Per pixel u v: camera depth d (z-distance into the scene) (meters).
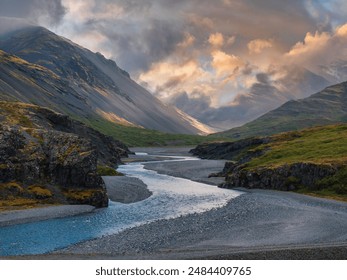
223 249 43.03
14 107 139.50
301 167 92.88
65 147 82.81
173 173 140.75
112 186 95.62
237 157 198.88
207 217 63.66
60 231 54.47
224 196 88.19
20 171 74.62
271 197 84.38
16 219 59.25
